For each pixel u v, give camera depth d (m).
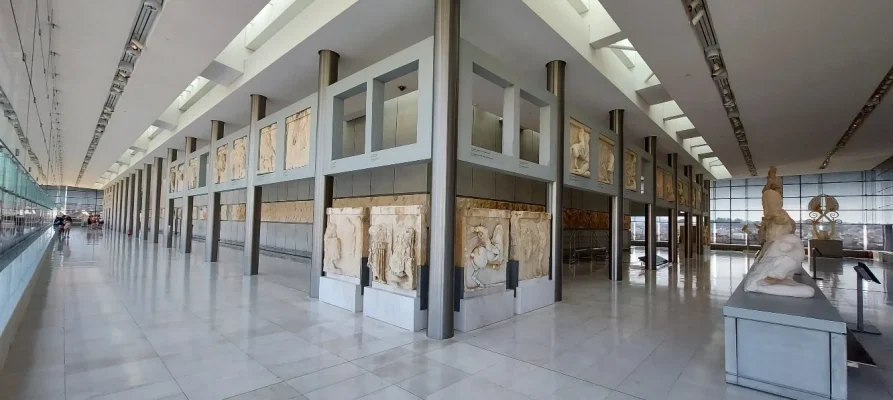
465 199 13.77
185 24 8.88
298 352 5.71
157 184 26.45
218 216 16.30
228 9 8.30
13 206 7.58
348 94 9.60
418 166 13.07
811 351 4.42
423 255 7.23
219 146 16.12
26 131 9.81
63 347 5.63
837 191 34.44
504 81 8.56
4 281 5.74
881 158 23.48
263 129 12.84
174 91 13.14
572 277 14.70
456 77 7.04
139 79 12.04
